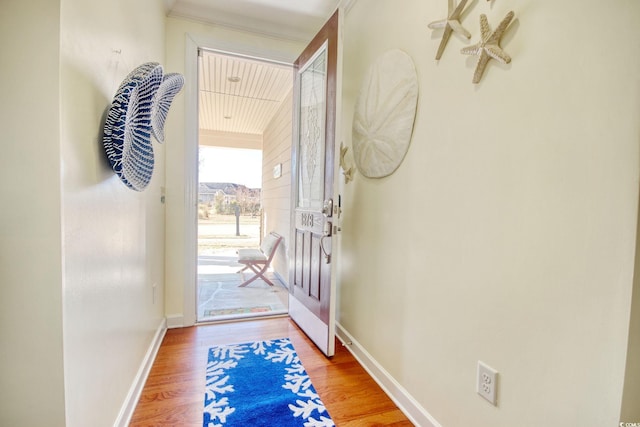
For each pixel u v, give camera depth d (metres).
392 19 1.62
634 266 0.67
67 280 0.82
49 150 0.77
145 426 1.31
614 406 0.71
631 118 0.67
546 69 0.85
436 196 1.28
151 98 1.15
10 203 0.76
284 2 2.19
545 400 0.86
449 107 1.21
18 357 0.78
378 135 1.71
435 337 1.28
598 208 0.73
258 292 3.43
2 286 0.76
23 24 0.75
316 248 2.07
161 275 2.16
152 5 1.79
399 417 1.41
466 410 1.12
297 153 2.52
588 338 0.76
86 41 0.92
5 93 0.75
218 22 2.35
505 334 0.97
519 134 0.92
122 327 1.28
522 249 0.92
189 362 1.84
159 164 2.05
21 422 0.79
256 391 1.57
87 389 0.95
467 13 1.13
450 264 1.20
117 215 1.22
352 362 1.88
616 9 0.70
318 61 2.14
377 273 1.73
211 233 7.94
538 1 0.87
